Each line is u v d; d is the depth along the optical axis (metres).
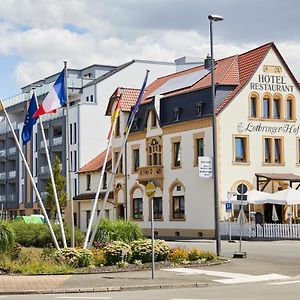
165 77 63.97
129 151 58.56
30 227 31.56
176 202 52.09
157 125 54.44
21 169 84.69
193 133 50.06
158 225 54.03
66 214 71.25
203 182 48.78
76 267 22.11
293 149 51.06
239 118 48.94
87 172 68.00
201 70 56.94
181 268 22.14
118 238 29.83
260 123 49.78
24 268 21.11
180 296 15.41
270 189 49.50
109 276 19.83
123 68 75.56
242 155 48.97
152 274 19.23
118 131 60.94
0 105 27.14
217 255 26.48
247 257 27.06
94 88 73.94
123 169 59.59
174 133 52.34
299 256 27.86
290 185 50.03
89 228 26.98
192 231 49.81
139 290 17.19
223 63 54.25
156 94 57.00
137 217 57.22
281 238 44.12
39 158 79.31
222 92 49.16
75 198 68.94
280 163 50.31
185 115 51.22
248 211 48.12
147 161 55.69
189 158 50.44
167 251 23.81
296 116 51.44
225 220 47.00
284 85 51.12
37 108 26.47
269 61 50.72
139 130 56.69
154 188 19.80
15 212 86.44
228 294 15.72
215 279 19.31
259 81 50.09
